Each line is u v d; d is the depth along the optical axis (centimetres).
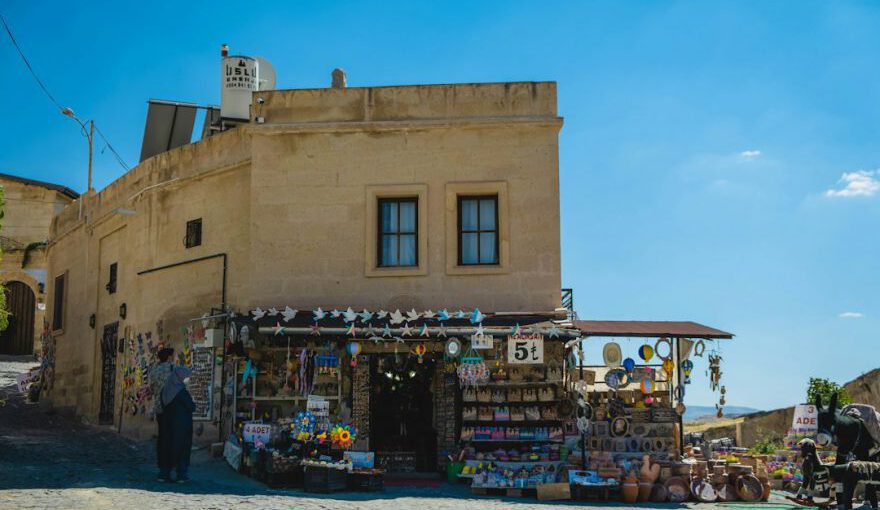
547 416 1459
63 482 1125
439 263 1546
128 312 1967
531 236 1541
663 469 1331
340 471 1256
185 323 1759
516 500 1263
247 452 1355
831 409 1252
